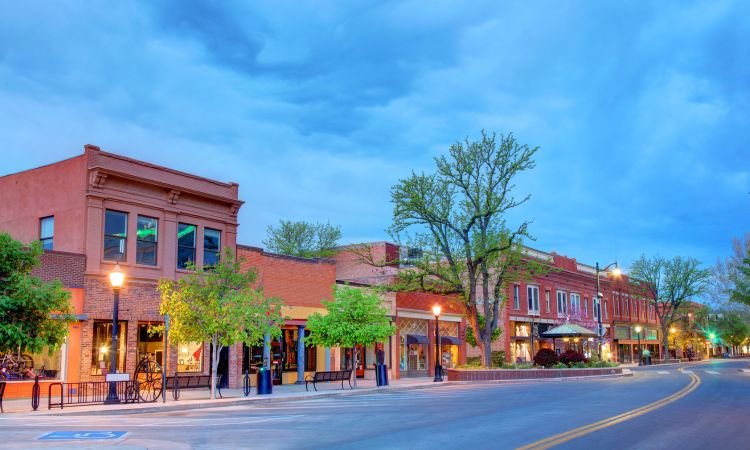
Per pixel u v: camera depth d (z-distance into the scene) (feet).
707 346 369.09
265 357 111.86
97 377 92.38
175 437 46.37
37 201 100.07
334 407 72.13
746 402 70.79
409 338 152.05
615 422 52.44
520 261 148.25
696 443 41.68
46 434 48.60
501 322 179.22
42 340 67.82
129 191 99.14
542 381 125.80
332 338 105.91
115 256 97.09
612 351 255.91
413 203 133.69
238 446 41.50
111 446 41.73
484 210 132.67
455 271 135.85
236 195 116.47
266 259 118.62
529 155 131.34
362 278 172.86
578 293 229.66
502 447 39.58
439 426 50.90
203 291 86.79
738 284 165.78
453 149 133.69
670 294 282.56
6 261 69.26
